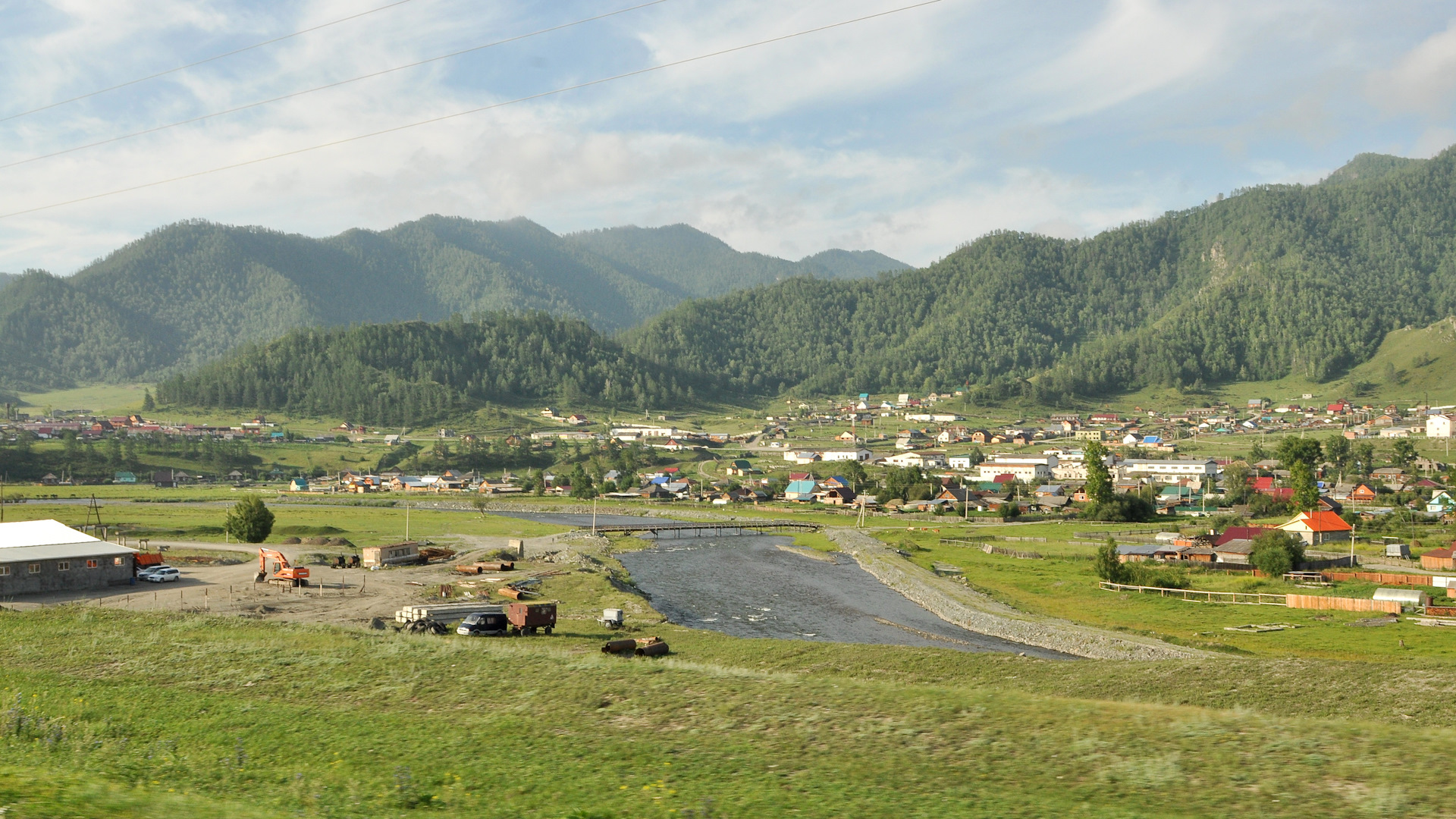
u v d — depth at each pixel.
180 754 29.08
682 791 24.08
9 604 85.69
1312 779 23.39
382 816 21.78
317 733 31.77
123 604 88.06
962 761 26.55
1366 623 86.88
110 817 18.36
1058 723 29.78
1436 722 42.94
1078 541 169.12
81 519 181.88
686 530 199.25
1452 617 89.12
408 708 37.81
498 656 47.38
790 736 30.08
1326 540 149.75
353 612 87.44
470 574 119.81
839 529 196.00
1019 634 87.94
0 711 33.38
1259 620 90.81
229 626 60.94
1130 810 21.69
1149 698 52.94
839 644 76.06
